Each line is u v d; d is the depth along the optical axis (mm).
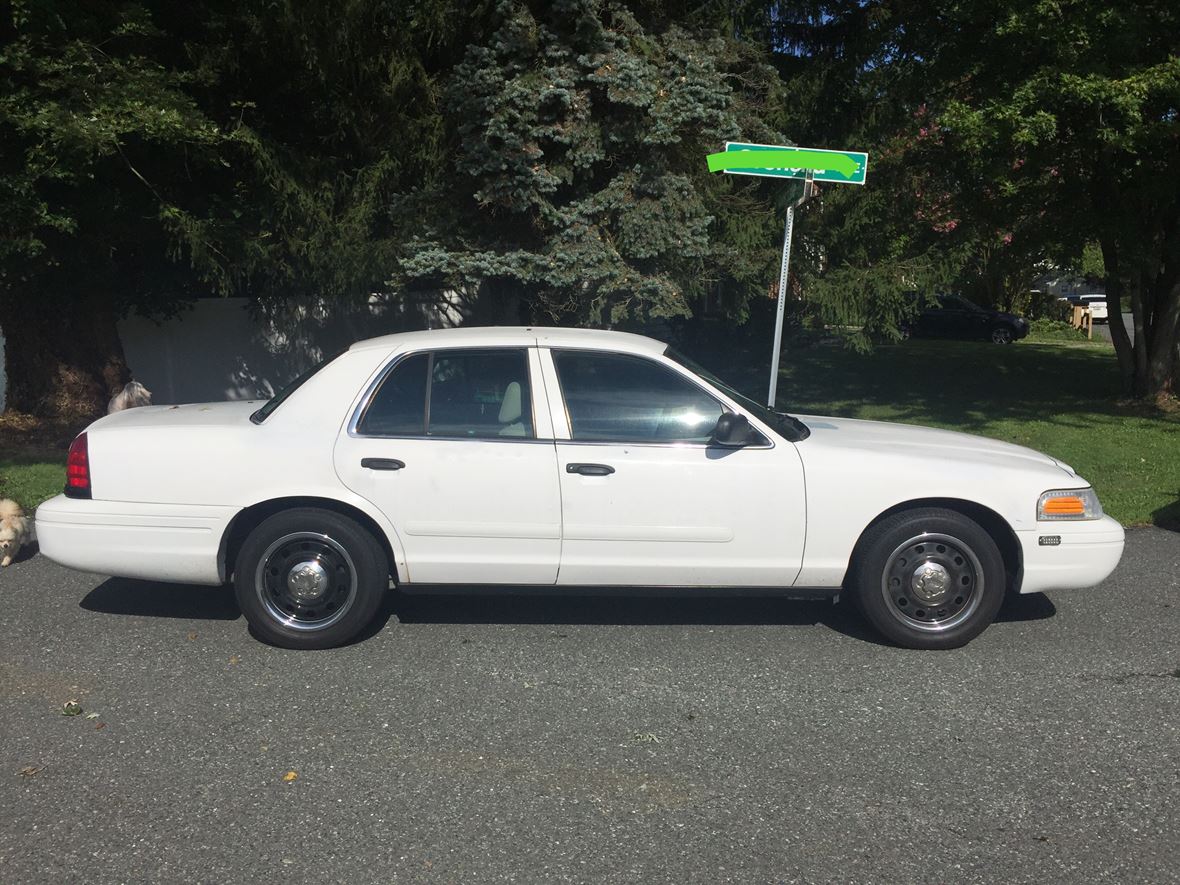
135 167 10539
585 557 5422
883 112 13445
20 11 9062
